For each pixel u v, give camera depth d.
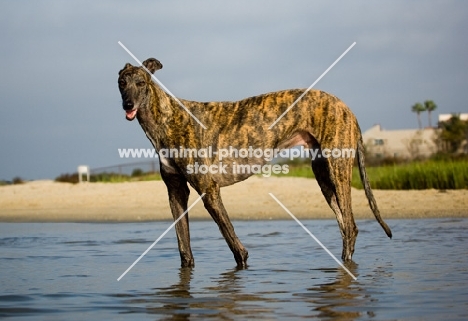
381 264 10.56
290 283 9.17
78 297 8.43
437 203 20.19
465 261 10.67
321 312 7.44
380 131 63.56
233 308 7.74
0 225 18.52
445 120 64.94
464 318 7.02
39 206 23.62
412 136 61.84
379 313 7.32
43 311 7.69
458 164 24.69
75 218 19.98
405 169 25.22
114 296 8.48
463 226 15.50
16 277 9.89
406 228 15.30
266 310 7.61
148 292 8.72
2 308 7.84
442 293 8.27
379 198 21.52
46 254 12.34
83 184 28.30
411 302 7.82
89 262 11.34
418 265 10.38
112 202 23.47
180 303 8.04
